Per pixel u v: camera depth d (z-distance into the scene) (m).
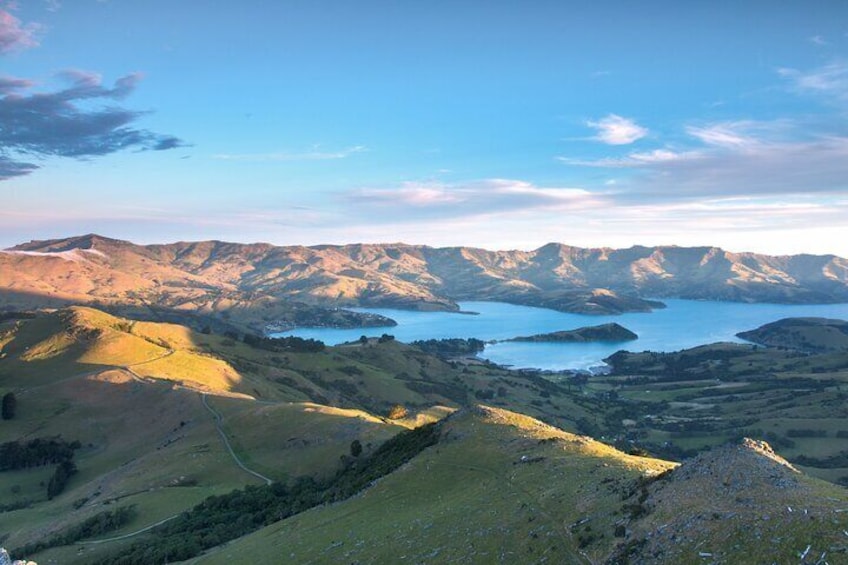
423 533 47.09
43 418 182.00
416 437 85.62
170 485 110.62
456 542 42.94
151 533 87.75
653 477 40.84
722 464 36.72
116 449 164.12
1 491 146.25
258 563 55.03
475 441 70.00
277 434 131.50
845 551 23.31
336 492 78.25
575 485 46.12
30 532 103.06
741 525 28.31
